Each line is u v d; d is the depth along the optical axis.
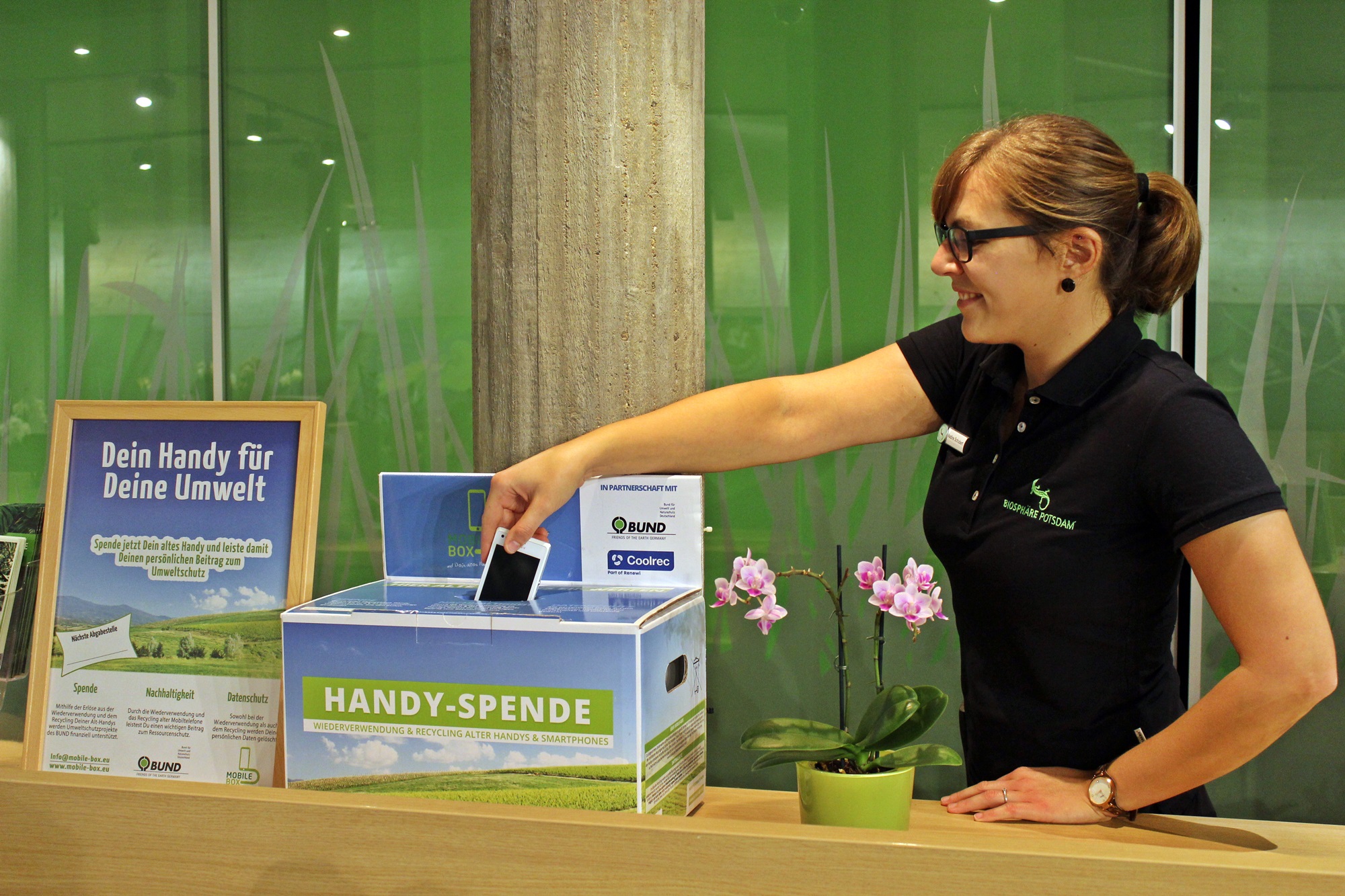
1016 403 1.04
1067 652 0.99
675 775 0.88
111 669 1.05
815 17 2.76
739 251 2.86
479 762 0.82
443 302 3.05
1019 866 0.60
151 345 3.20
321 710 0.85
